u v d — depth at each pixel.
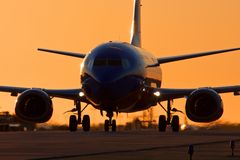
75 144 61.16
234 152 51.44
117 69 96.31
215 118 94.12
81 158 45.75
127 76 96.75
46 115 96.69
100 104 96.75
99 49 98.81
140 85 99.69
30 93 97.00
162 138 73.81
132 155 48.09
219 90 99.94
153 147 56.09
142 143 63.25
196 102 95.19
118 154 48.91
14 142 64.19
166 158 45.91
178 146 57.34
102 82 94.75
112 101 95.88
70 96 101.56
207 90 94.56
